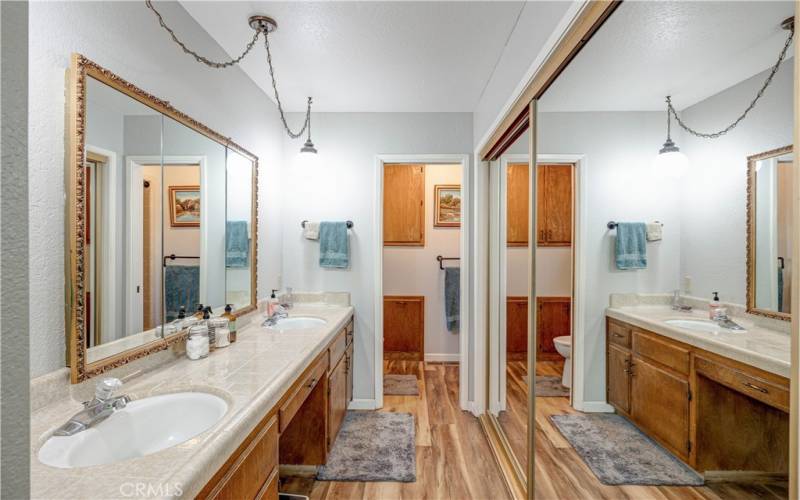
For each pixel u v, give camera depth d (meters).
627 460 1.13
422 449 2.38
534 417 1.75
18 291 0.43
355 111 2.99
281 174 2.97
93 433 0.99
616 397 1.19
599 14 1.00
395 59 2.17
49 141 1.05
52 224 1.06
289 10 1.72
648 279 0.98
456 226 4.26
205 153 1.86
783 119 0.56
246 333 2.03
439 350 4.27
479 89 2.58
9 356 0.42
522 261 2.11
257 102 2.52
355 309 3.01
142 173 1.40
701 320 0.78
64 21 1.10
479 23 1.82
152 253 1.46
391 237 4.27
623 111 1.02
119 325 1.29
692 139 0.78
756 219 0.61
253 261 2.40
